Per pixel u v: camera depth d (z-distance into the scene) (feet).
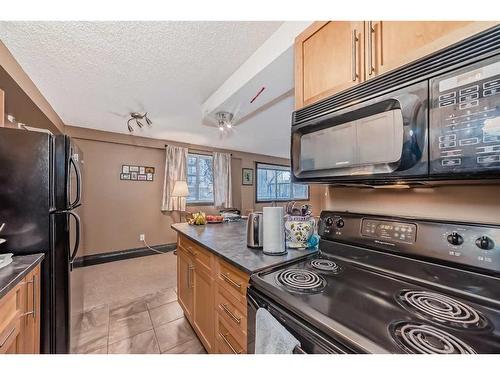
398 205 3.36
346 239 3.59
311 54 3.83
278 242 4.02
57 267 4.51
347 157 2.96
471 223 2.54
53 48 5.06
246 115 8.95
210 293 4.71
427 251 2.73
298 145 3.64
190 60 5.65
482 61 1.90
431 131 2.18
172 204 14.34
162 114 9.46
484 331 1.84
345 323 1.94
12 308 3.25
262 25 4.49
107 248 12.41
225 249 4.42
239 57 5.56
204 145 16.16
